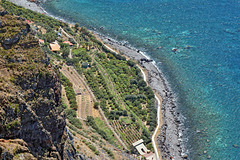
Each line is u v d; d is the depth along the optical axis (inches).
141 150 5226.4
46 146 2341.3
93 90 6491.1
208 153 5462.6
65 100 5895.7
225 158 5383.9
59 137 2603.3
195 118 6358.3
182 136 5816.9
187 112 6525.6
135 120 5954.7
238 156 5433.1
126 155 4840.1
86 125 5310.0
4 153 1829.5
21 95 2183.8
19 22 2511.1
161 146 5447.8
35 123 2210.9
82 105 5940.0
